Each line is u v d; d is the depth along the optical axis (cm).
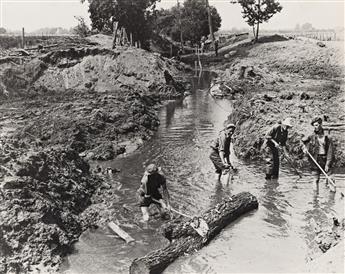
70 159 1141
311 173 1214
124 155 1445
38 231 791
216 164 1185
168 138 1647
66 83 2548
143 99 2273
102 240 855
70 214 907
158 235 873
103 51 2775
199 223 839
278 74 3272
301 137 1303
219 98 2619
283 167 1274
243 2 5141
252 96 2080
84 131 1560
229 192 1082
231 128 1184
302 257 764
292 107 1659
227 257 780
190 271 740
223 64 4575
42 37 4009
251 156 1370
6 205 808
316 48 3941
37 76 2538
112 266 761
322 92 2339
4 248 752
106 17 4431
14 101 2183
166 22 6203
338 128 1356
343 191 1069
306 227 884
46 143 1444
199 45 6047
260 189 1100
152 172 943
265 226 895
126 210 988
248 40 5556
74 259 785
